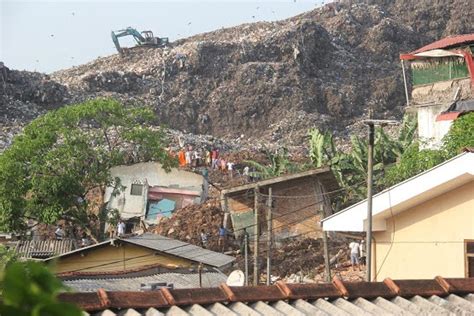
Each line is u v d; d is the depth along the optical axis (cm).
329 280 3331
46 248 4841
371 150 2127
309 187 4872
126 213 6112
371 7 16625
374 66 15175
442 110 5266
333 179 5016
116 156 5394
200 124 13688
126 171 6147
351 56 15288
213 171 8644
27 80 12325
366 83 14712
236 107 13812
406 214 2048
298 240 4778
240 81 14175
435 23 16525
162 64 14400
